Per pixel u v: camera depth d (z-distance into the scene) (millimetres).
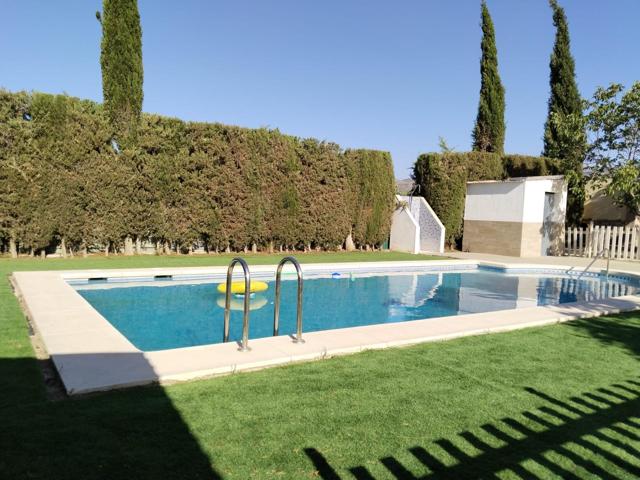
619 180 18141
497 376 4680
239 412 3582
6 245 13367
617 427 3590
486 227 20969
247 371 4605
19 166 12469
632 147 19375
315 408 3721
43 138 12727
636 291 13023
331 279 13570
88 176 13570
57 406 3545
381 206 20312
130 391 3934
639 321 7555
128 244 14898
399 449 3125
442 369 4840
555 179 20094
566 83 26094
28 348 4945
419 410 3775
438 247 21062
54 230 13180
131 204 14391
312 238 18469
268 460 2902
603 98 19703
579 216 22719
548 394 4230
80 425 3223
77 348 4938
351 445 3146
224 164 16016
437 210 22234
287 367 4770
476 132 27219
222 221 16109
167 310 9000
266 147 16766
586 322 7410
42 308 6863
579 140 20391
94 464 2732
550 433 3459
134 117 14195
